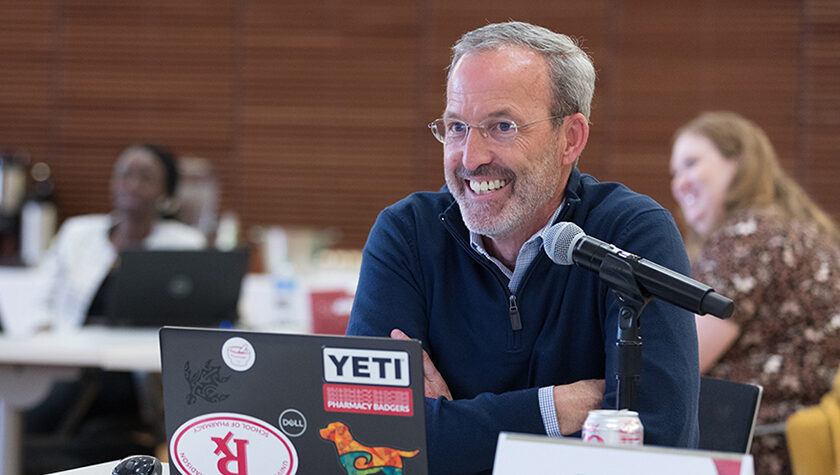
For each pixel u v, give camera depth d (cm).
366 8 838
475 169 215
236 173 848
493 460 207
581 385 212
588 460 130
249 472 159
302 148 843
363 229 838
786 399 333
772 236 339
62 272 563
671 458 127
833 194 796
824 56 795
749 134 375
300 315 543
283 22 844
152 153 580
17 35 859
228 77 848
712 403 244
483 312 232
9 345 411
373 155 836
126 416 501
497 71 214
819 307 335
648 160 809
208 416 161
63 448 467
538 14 819
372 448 152
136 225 572
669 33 809
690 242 405
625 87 812
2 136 859
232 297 476
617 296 174
